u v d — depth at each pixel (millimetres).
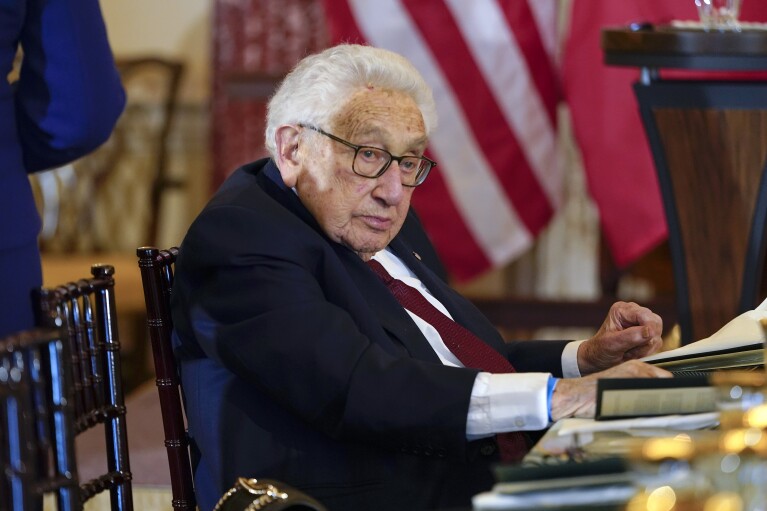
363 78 6004
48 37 6480
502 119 14109
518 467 3904
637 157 13305
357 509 5844
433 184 14281
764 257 9141
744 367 5730
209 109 16219
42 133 6621
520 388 5359
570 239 15984
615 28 8633
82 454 10211
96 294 5539
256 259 5809
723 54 8078
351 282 5973
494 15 13906
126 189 17047
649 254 15430
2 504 4316
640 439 4418
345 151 5977
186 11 17000
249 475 5828
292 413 5727
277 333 5625
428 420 5418
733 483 3705
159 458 10094
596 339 6801
